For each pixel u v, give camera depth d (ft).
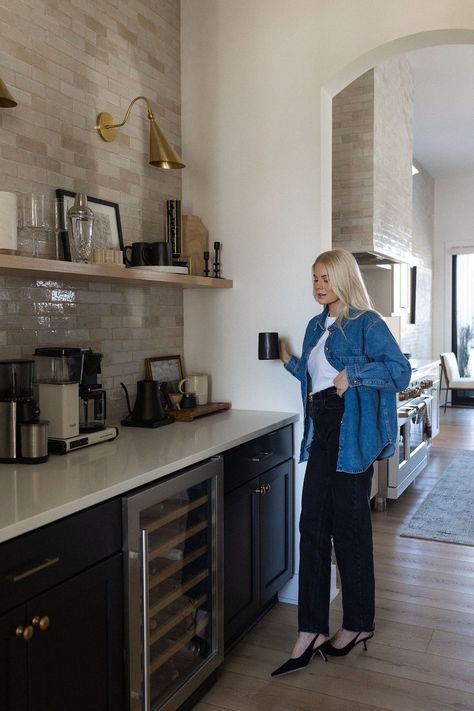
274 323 9.59
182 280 8.48
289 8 9.29
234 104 9.70
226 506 7.36
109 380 8.54
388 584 10.05
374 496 13.92
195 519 6.75
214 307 10.02
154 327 9.50
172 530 6.31
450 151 24.94
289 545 9.29
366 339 7.41
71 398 6.85
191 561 6.70
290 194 9.39
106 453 6.70
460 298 30.25
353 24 8.90
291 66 9.30
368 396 7.39
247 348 9.82
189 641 6.70
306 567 7.74
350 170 13.60
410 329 24.75
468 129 22.20
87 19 7.94
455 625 8.68
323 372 7.75
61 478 5.61
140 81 9.01
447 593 9.71
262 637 8.41
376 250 13.69
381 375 7.25
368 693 7.09
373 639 8.32
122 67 8.62
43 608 4.58
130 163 8.82
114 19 8.45
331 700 6.96
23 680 4.41
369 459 7.33
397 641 8.26
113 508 5.41
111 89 8.41
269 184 9.51
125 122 8.13
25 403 6.28
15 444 6.20
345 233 13.69
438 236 30.09
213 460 7.02
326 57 9.08
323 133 9.27
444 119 21.11
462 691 7.11
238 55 9.64
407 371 7.37
